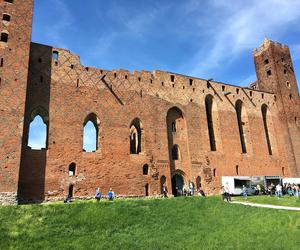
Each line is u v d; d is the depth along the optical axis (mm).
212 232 23094
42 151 34500
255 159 51812
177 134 45656
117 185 37594
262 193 46594
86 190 35625
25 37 34438
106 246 20047
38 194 32938
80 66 40125
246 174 49688
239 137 51531
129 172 38906
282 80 60875
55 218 23984
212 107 51281
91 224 23703
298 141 57812
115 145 39094
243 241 20797
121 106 41250
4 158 29578
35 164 33688
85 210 25891
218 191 45781
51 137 35375
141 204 29203
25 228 21906
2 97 31219
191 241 21234
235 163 49219
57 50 39188
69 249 19344
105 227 23453
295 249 18891
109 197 34625
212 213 27859
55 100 36875
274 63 61344
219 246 20156
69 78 38719
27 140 34156
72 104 37812
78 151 36500
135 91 43125
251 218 25406
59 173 34656
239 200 36812
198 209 28953
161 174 41344
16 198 29047
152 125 42906
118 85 42094
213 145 49500
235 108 53594
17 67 32875
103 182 36844
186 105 47344
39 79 36688
